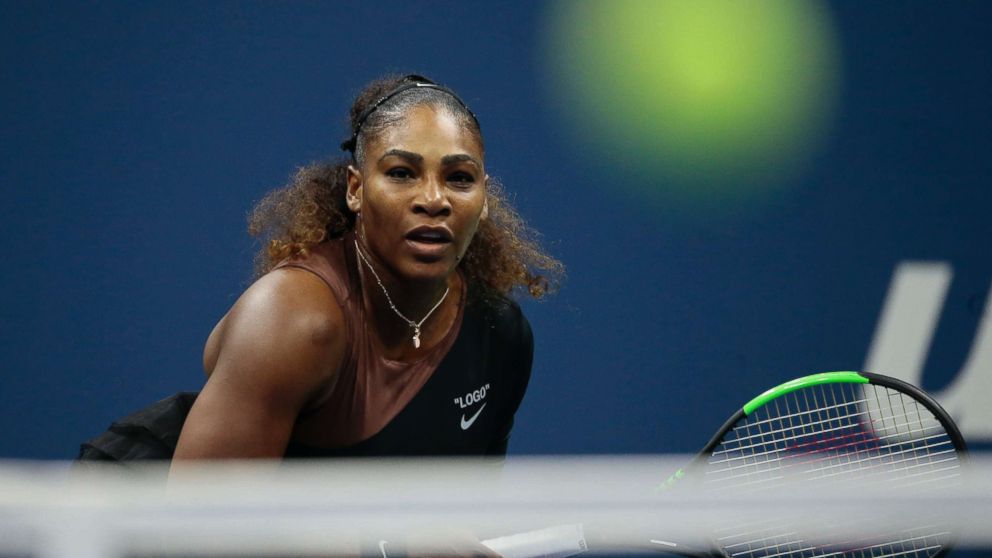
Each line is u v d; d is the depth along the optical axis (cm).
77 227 1858
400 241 1013
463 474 1034
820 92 1927
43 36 1848
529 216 1892
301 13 1881
